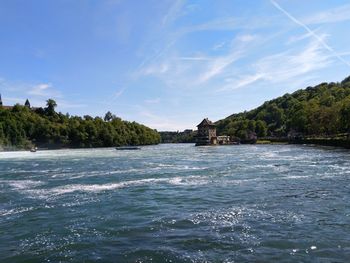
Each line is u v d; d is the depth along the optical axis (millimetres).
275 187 31094
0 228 19000
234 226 18266
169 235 17016
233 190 30047
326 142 121438
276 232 17078
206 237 16500
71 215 21656
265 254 14180
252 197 26438
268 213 21047
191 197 27297
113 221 20000
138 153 108125
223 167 50469
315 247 14922
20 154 115938
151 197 27719
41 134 186625
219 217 20344
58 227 18922
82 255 14578
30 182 37969
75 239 16734
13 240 16859
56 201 26391
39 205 24953
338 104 135000
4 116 181250
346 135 120625
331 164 51031
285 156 71500
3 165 64938
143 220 20156
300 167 47750
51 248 15547
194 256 14078
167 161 66312
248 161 60719
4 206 24797
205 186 32875
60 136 192375
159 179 38750
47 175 45000
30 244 16188
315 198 25594
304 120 167875
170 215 21250
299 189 29734
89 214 21859
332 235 16500
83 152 128125
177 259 13812
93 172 47688
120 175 43250
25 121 187250
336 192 27953
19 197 28438
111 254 14586
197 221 19531
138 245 15609
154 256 14203
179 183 35344
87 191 31094
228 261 13492
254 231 17297
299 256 13930
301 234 16703
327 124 139000
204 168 49719
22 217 21359
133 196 28297
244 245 15273
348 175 38438
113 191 30938
